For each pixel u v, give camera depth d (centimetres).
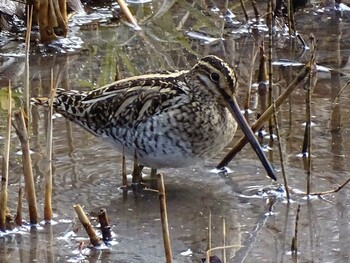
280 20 1745
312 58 1175
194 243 999
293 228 1029
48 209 1049
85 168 1191
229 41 1680
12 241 1009
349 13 1816
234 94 1129
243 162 1205
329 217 1052
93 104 1141
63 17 1656
